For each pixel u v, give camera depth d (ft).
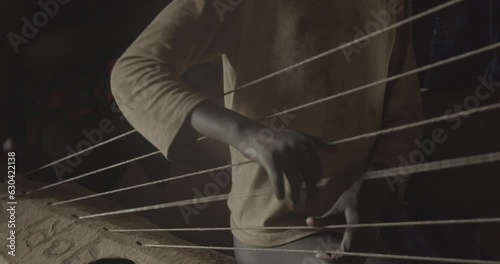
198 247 5.82
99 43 9.91
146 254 6.58
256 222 5.24
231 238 8.94
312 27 4.77
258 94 4.94
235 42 4.90
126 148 9.83
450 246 7.13
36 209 7.95
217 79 9.52
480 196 8.87
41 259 6.85
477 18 8.63
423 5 8.95
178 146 4.37
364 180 4.74
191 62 4.79
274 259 5.25
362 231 4.61
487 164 8.89
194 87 9.59
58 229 7.40
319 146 4.13
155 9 9.99
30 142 9.80
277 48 4.83
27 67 9.77
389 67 5.68
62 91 9.76
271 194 5.08
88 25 9.91
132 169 9.95
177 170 9.91
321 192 5.08
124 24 10.10
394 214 6.09
